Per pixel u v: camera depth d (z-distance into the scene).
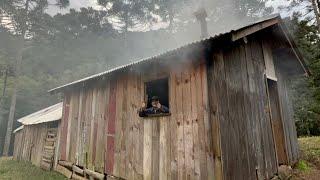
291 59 7.82
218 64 4.93
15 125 23.61
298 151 8.24
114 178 6.45
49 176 8.27
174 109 5.35
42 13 23.88
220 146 4.46
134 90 6.37
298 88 16.03
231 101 5.05
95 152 7.27
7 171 9.50
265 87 6.55
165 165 5.32
